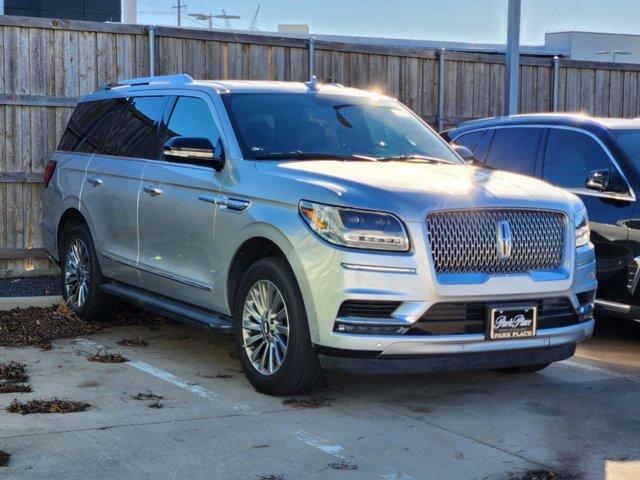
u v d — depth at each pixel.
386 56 11.60
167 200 6.73
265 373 5.78
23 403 5.51
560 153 8.10
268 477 4.34
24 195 10.20
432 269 5.21
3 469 4.38
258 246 5.95
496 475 4.43
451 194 5.44
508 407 5.67
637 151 7.64
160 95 7.44
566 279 5.63
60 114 10.23
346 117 6.91
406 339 5.16
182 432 5.00
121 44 10.39
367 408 5.57
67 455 4.59
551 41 29.64
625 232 7.26
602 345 7.76
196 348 7.30
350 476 4.38
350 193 5.32
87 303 8.09
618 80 13.00
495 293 5.35
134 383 6.10
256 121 6.52
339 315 5.20
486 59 12.12
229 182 6.12
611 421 5.39
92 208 7.88
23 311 8.64
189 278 6.52
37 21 9.98
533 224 5.59
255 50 10.96
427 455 4.71
